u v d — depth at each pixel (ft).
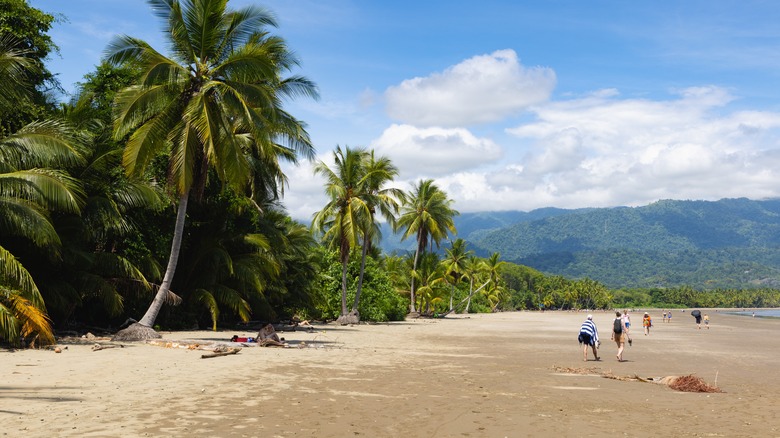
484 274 385.70
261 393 36.42
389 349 75.61
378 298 172.35
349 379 44.73
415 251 234.17
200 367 47.65
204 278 94.89
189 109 69.41
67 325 79.97
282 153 109.40
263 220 107.04
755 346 102.47
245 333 93.71
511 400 37.32
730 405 38.06
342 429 27.12
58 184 56.29
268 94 74.18
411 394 38.37
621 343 69.36
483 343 94.48
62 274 72.54
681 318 326.85
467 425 29.04
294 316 149.38
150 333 70.59
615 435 27.91
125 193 73.87
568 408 35.01
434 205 205.57
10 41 69.77
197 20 73.20
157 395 34.06
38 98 74.23
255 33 76.69
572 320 251.60
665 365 66.03
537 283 638.53
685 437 27.94
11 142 56.95
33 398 31.35
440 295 248.73
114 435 24.21
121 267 74.95
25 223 55.93
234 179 72.54
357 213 136.98
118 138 70.85
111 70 90.07
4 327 51.31
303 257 131.23
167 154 84.38
